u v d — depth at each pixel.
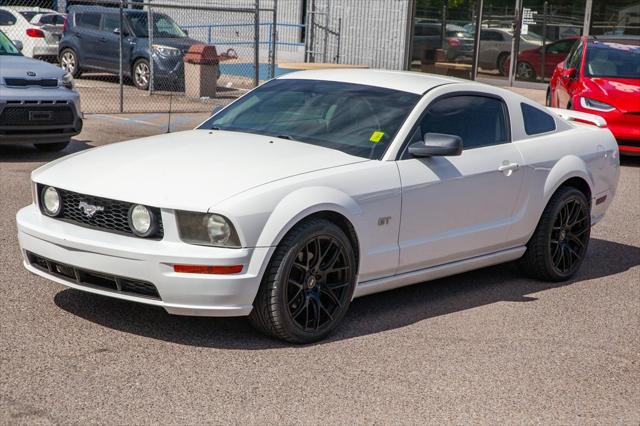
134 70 18.73
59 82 10.72
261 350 4.88
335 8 22.27
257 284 4.73
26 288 5.73
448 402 4.34
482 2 20.53
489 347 5.18
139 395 4.18
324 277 5.09
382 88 6.06
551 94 14.91
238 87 19.89
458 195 5.83
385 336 5.25
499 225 6.21
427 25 21.28
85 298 5.58
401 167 5.50
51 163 5.47
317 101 6.04
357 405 4.23
